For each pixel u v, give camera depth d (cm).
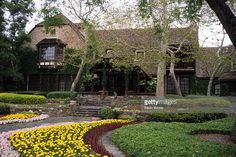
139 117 2100
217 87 4041
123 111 2220
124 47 2841
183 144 961
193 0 1030
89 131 1409
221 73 3994
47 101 3092
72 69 4097
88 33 3070
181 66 4006
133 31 3033
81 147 1012
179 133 1227
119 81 4028
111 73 3888
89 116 2412
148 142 992
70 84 4153
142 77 3878
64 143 1075
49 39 4200
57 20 1335
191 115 1948
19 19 4266
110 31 3191
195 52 2748
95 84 4028
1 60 3888
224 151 897
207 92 3728
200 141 1052
